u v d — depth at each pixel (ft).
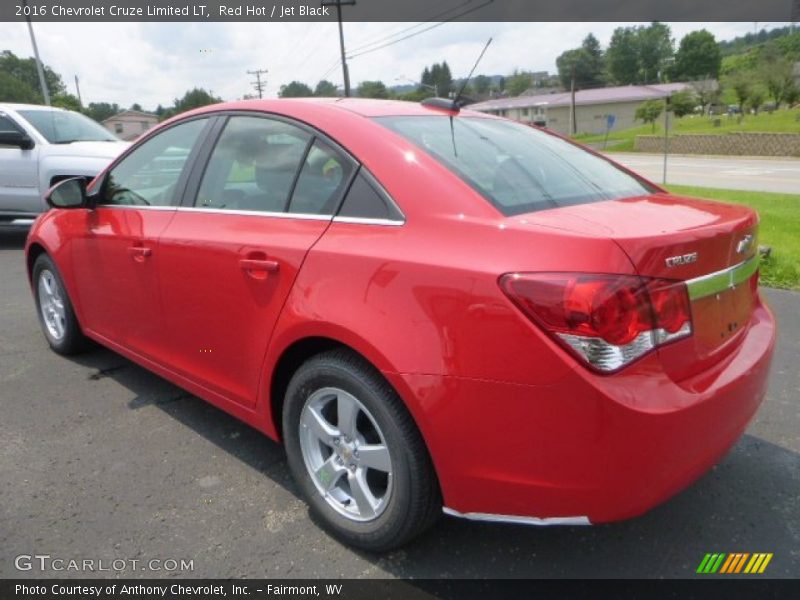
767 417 11.55
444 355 6.65
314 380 8.01
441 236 7.07
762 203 42.78
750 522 8.68
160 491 9.43
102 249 11.72
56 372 13.83
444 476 6.93
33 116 28.48
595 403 6.03
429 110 9.81
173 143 11.08
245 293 8.79
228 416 11.82
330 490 8.32
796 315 17.39
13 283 21.93
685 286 6.64
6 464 10.16
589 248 6.22
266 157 9.35
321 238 8.05
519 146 9.43
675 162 117.19
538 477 6.42
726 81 209.97
